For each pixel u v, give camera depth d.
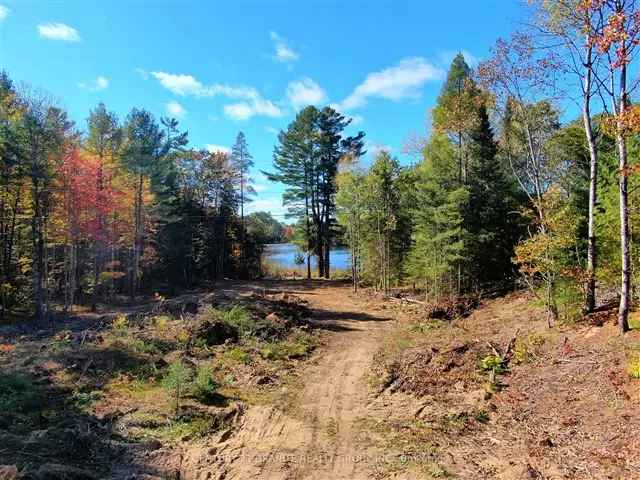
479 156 22.50
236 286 37.62
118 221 32.47
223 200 45.62
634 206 11.40
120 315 19.33
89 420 8.40
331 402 10.16
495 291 21.64
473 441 7.74
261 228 53.97
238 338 15.50
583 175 16.55
